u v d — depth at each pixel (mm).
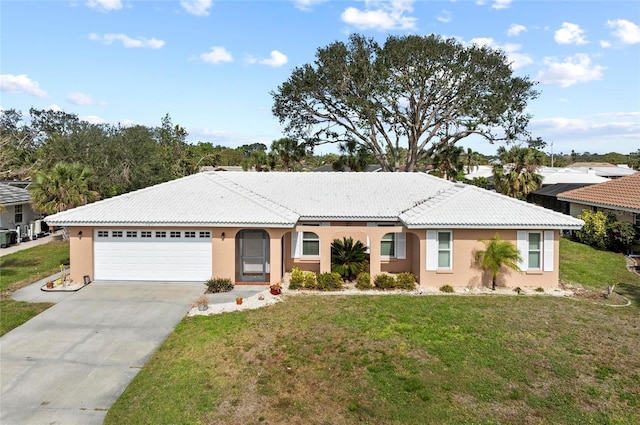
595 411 8195
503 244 15867
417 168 41562
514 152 35719
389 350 10797
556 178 45625
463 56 33625
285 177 22469
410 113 36438
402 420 7891
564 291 16328
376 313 13555
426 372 9664
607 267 20109
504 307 14227
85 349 11148
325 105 36469
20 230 26984
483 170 60312
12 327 12586
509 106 33969
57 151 31016
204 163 61656
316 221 18438
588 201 27781
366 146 38875
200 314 13648
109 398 8844
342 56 33594
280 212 17359
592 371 9719
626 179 28078
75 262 17344
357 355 10531
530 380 9328
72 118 63531
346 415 8055
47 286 16312
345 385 9141
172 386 9141
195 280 17312
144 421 7918
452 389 8938
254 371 9773
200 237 17234
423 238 16625
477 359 10289
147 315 13617
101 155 30734
